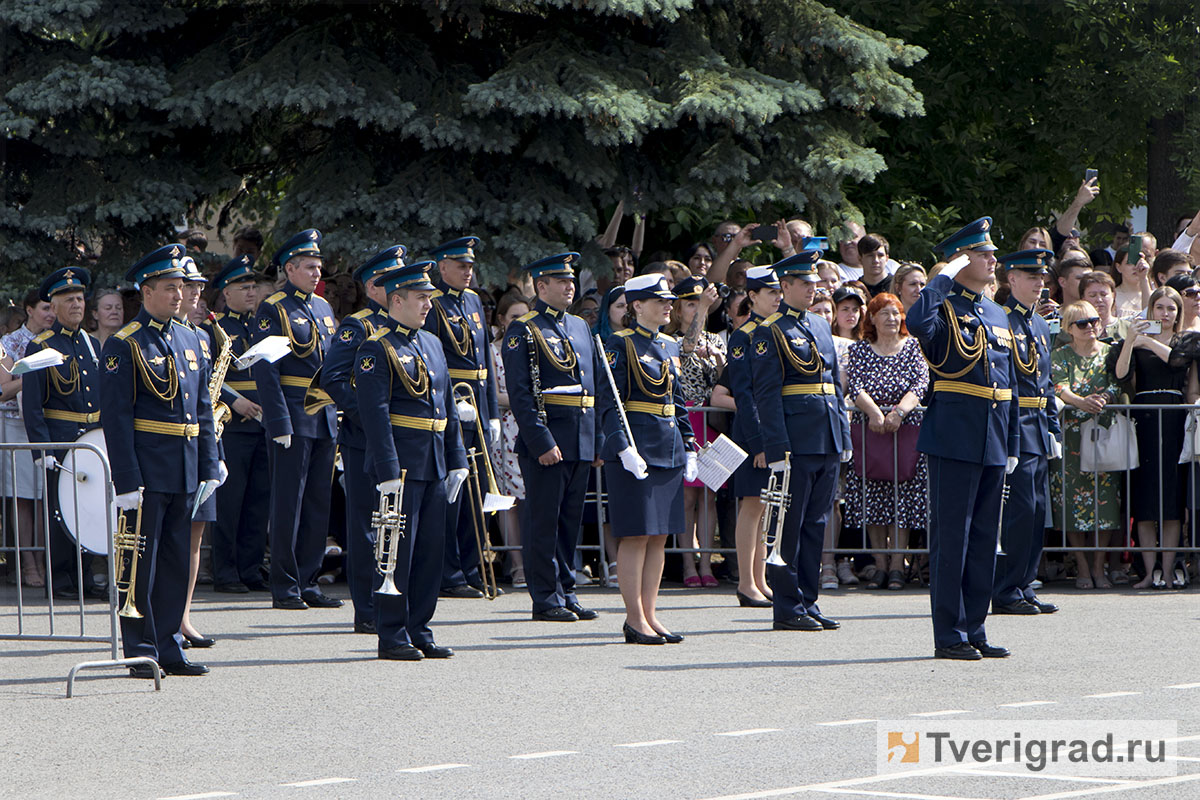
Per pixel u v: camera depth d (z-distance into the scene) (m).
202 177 51.03
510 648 33.44
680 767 21.73
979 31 66.44
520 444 37.69
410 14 51.16
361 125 47.59
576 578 44.84
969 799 19.77
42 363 29.70
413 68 49.50
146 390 30.41
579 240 50.78
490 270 47.91
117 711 26.81
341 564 47.56
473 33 49.06
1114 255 52.84
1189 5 64.62
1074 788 20.36
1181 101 64.19
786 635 35.03
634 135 47.84
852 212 53.09
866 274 48.22
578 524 38.75
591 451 38.09
